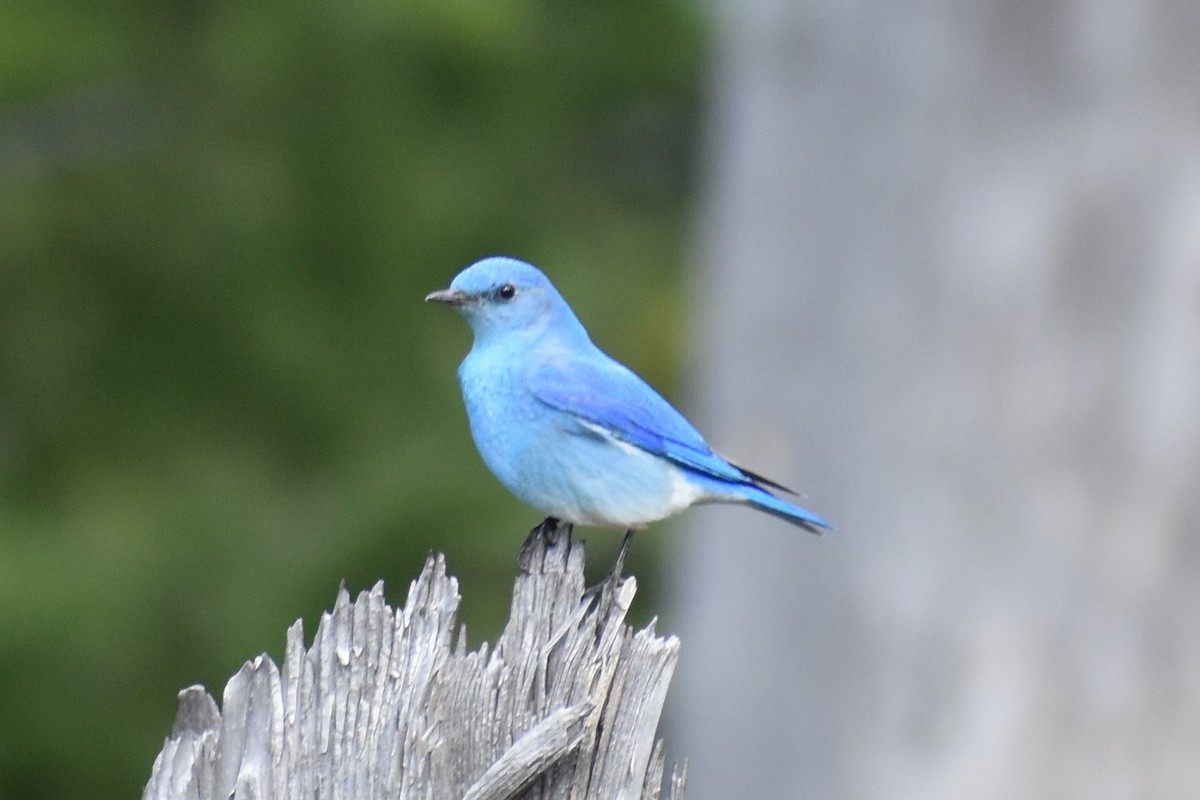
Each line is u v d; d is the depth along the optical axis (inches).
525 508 695.7
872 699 472.7
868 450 473.7
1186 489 436.8
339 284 730.2
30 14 753.0
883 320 472.7
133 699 673.6
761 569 502.0
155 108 764.6
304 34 724.7
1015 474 451.8
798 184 496.4
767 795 497.4
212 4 751.7
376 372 732.0
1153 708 440.1
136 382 732.7
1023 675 451.2
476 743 301.1
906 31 471.8
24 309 731.4
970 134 461.4
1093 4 447.2
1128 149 443.5
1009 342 454.0
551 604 320.5
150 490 712.4
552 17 804.6
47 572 673.6
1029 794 450.3
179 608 685.9
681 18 815.7
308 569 693.3
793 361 492.7
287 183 727.1
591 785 304.5
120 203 736.3
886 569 469.4
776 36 505.0
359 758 298.5
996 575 454.0
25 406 724.7
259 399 733.3
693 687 527.5
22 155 756.6
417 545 692.1
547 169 796.6
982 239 457.7
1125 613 441.7
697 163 869.8
